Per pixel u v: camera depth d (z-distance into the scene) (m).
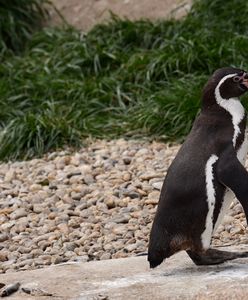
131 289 18.34
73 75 34.59
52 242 23.92
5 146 30.88
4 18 38.12
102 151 29.86
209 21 35.38
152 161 28.64
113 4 40.00
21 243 24.14
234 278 18.19
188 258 20.03
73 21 39.78
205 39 33.62
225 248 21.12
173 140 30.27
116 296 18.03
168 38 35.06
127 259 20.72
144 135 30.84
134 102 32.53
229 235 23.16
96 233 24.09
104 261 20.69
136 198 26.16
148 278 18.95
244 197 17.69
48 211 25.95
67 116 32.06
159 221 18.25
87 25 39.38
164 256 18.25
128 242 23.41
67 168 28.95
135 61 33.69
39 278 19.64
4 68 35.38
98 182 27.53
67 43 35.91
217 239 23.00
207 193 17.95
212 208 18.02
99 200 26.12
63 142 30.91
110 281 19.05
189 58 32.75
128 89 33.09
